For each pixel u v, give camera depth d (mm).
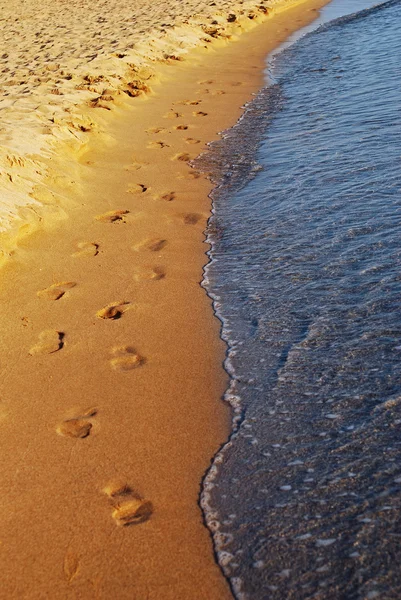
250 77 9688
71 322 3650
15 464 2656
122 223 4898
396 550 2195
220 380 3174
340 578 2133
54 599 2107
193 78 9734
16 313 3729
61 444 2760
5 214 4484
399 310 3508
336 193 5133
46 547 2287
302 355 3287
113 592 2129
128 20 13172
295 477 2553
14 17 14578
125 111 7805
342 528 2305
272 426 2840
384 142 6062
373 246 4215
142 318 3699
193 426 2865
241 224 4883
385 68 9070
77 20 13648
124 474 2604
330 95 8125
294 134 6828
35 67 9211
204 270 4254
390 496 2402
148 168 6090
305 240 4469
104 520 2393
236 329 3580
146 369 3254
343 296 3732
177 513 2426
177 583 2160
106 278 4121
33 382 3152
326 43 11672
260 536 2314
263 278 4070
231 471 2611
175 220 5004
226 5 14992
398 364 3107
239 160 6270
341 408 2887
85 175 5695
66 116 6656
